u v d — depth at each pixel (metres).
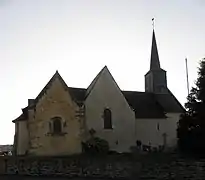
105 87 38.00
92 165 25.98
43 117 34.50
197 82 23.75
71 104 34.97
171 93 49.09
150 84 50.06
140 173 23.53
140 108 44.31
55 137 34.31
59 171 27.41
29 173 28.77
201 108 22.98
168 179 22.11
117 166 24.72
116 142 37.28
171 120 44.34
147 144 41.75
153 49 51.53
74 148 34.19
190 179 21.02
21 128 37.19
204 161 20.64
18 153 36.72
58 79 35.31
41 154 33.72
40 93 35.28
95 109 36.75
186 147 23.44
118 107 38.31
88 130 35.75
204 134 22.31
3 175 28.75
